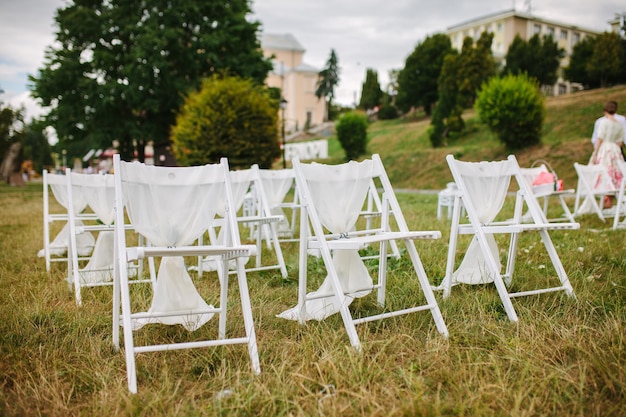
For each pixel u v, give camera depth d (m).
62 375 2.84
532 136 20.12
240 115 17.80
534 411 2.32
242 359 3.06
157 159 28.47
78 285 4.43
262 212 6.76
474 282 4.46
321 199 3.81
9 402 2.57
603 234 6.83
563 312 3.70
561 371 2.65
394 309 3.98
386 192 4.07
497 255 4.59
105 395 2.57
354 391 2.55
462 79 34.41
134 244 7.11
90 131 25.95
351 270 3.95
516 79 20.56
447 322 3.63
